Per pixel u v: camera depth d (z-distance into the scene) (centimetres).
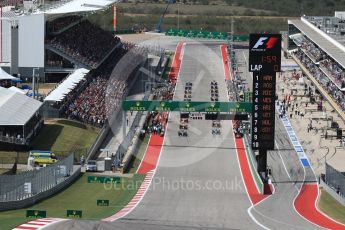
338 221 13138
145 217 12712
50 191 14175
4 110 16762
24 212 12425
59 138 17512
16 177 13212
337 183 15088
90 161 16375
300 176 16638
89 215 12556
